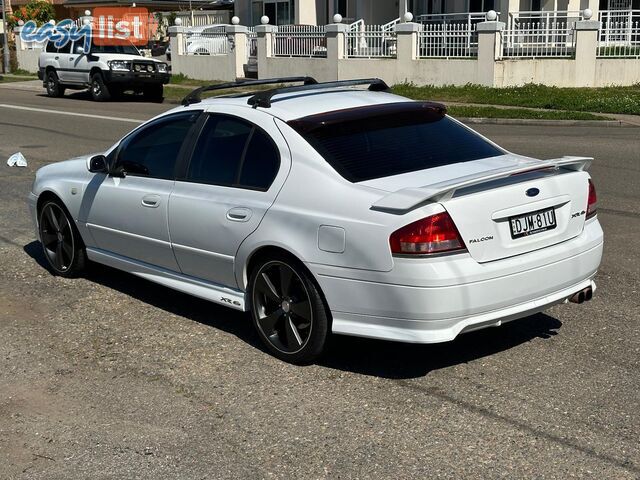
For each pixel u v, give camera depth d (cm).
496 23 2267
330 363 535
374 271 472
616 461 409
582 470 401
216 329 601
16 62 4116
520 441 430
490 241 478
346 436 441
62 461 425
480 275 470
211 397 492
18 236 882
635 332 577
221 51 3047
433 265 460
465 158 544
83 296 680
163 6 4569
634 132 1688
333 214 491
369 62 2538
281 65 2795
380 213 472
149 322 619
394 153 530
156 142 625
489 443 429
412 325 469
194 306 652
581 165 534
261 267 536
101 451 433
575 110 2006
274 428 452
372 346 561
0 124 1933
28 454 432
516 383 498
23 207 1023
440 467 407
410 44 2434
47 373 532
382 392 491
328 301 498
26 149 1513
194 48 3158
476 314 476
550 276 502
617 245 802
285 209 514
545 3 2838
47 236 733
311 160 516
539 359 533
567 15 2612
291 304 524
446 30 2592
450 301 463
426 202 464
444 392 489
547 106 2064
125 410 479
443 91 2341
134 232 629
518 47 2342
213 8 4584
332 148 522
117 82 2558
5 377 527
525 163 531
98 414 475
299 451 427
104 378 523
